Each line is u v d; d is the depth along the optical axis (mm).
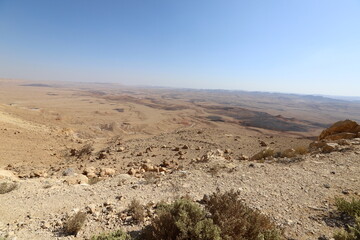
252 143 25328
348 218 5055
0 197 7805
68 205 6969
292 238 4453
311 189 7020
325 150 12336
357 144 12672
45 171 16438
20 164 18609
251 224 4223
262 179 8414
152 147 24391
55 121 49125
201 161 13969
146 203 6586
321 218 5184
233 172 9641
